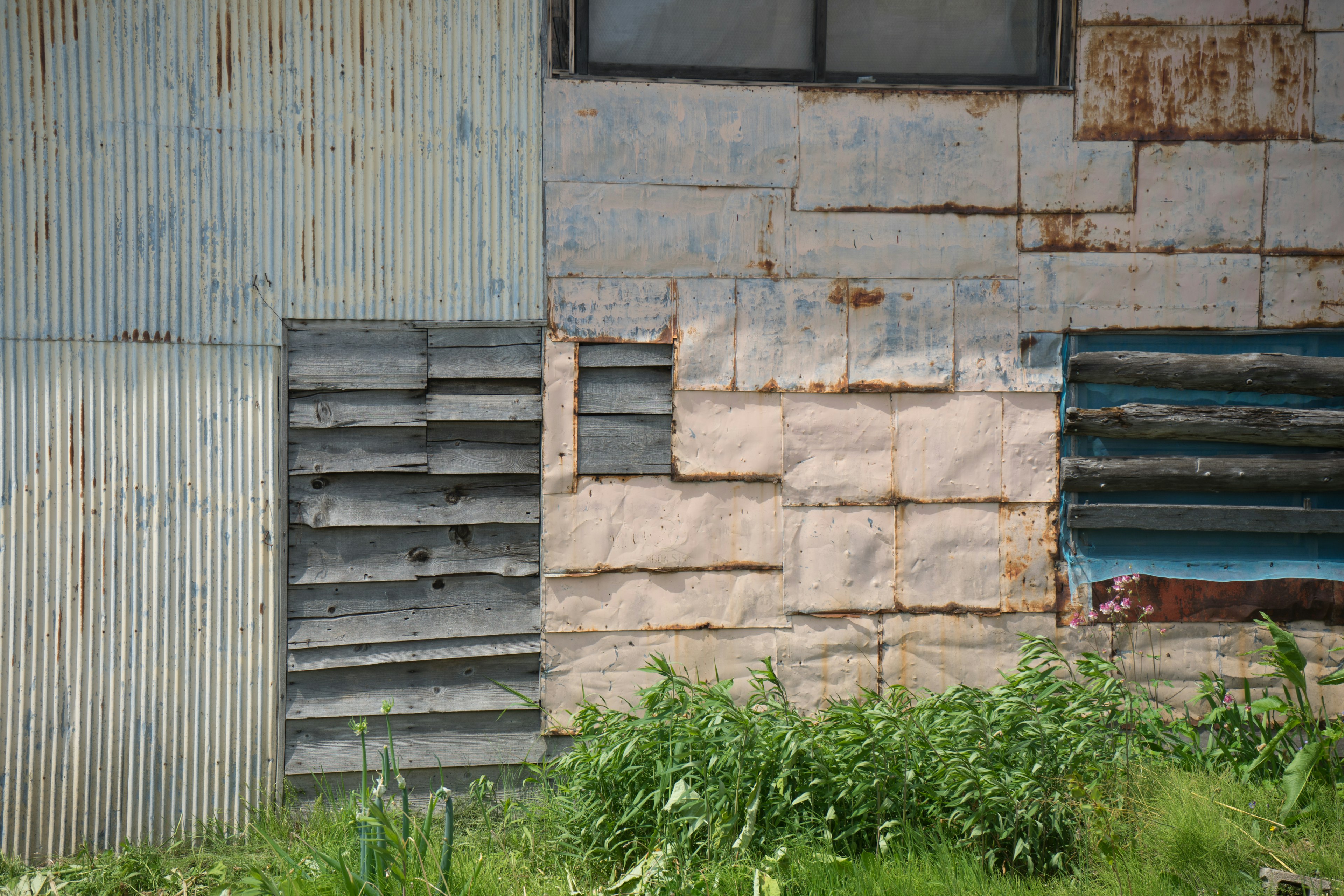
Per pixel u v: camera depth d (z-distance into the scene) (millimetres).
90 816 3404
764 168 3664
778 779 2910
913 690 3738
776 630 3707
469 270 3586
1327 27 3711
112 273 3402
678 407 3664
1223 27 3703
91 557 3402
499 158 3582
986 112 3703
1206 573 3760
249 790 3500
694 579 3686
